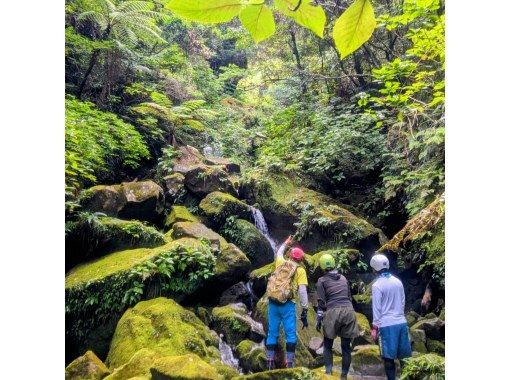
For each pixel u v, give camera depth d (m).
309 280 6.05
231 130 10.34
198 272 5.12
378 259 4.12
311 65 9.62
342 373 4.20
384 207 7.29
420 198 5.95
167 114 8.54
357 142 7.50
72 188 5.61
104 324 4.65
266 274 5.91
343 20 0.62
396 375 4.58
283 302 4.34
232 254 5.72
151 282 4.94
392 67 5.04
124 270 4.81
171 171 7.76
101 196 6.09
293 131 9.05
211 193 7.20
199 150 9.34
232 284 5.67
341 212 7.04
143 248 5.48
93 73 7.91
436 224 5.73
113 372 3.66
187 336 4.23
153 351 3.79
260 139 10.24
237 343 4.99
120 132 7.16
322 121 8.12
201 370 3.27
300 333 5.23
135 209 6.30
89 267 5.14
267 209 7.43
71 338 4.62
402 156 6.78
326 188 7.84
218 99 11.52
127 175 7.77
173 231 6.05
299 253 4.59
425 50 4.96
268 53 10.58
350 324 4.20
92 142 6.35
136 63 8.61
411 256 6.22
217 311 5.28
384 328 3.93
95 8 7.53
